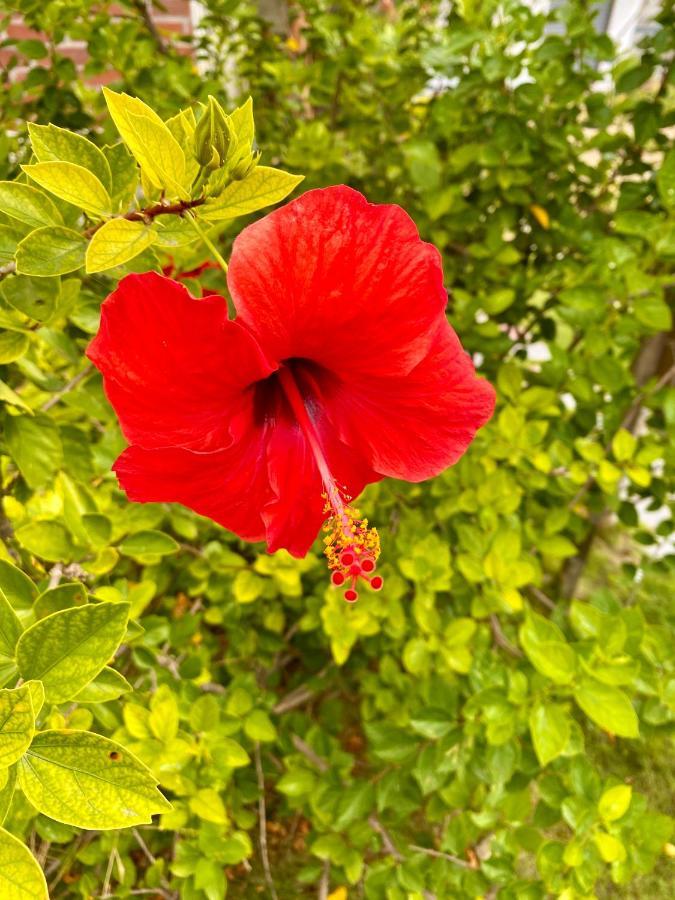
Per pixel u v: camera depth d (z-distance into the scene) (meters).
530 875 0.63
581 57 0.62
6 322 0.30
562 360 0.58
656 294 0.51
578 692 0.39
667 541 0.67
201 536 0.60
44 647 0.23
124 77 0.65
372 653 0.60
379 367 0.22
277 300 0.20
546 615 0.88
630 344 0.58
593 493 0.68
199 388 0.21
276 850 0.65
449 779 0.47
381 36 0.74
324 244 0.20
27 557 0.39
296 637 0.69
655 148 0.70
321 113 0.83
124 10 0.75
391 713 0.53
